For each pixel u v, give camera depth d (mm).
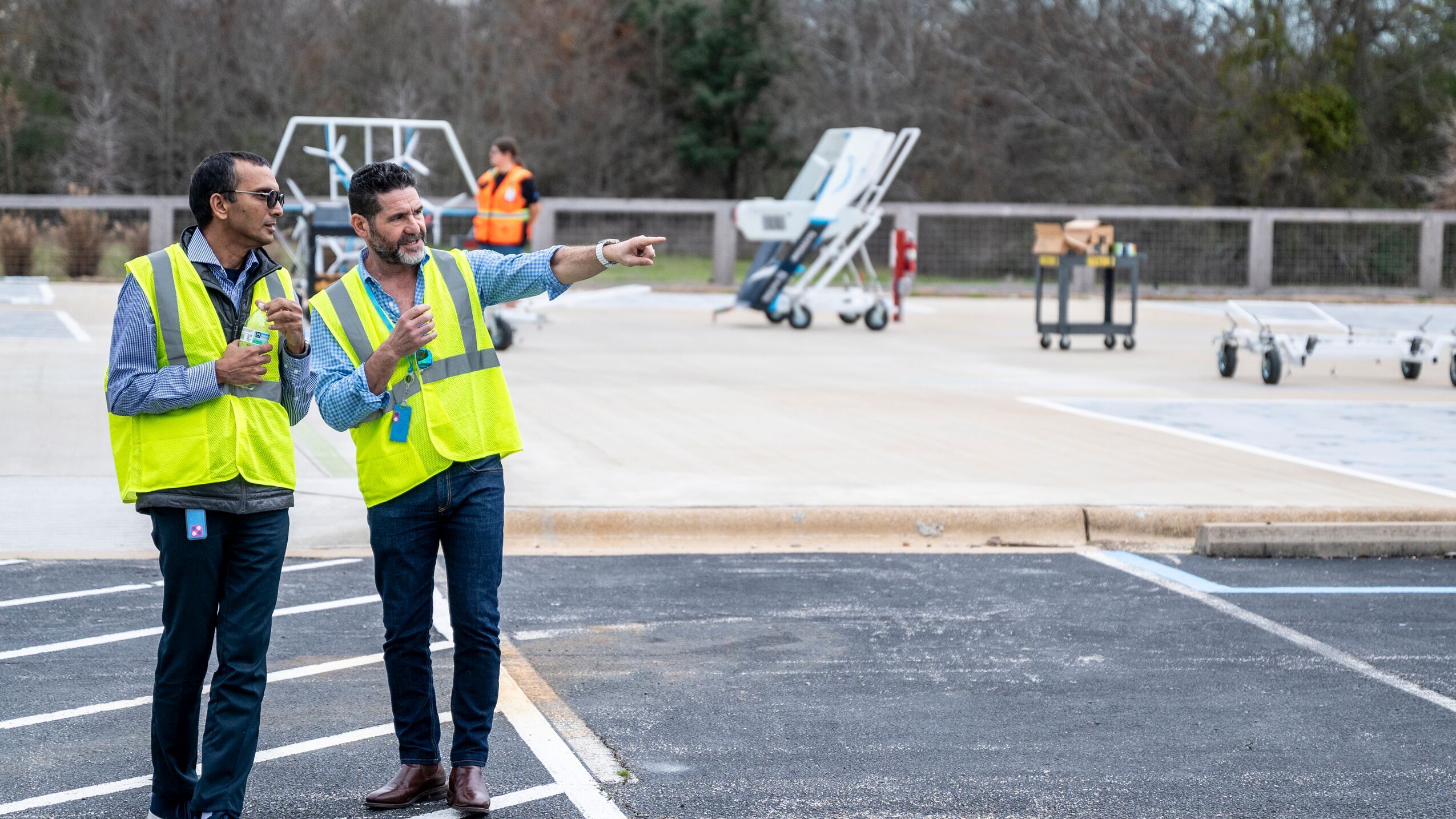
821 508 10742
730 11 63094
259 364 5113
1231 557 10352
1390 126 56781
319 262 22562
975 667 7695
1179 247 42000
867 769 6219
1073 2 60969
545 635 8203
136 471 5195
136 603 8656
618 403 16281
